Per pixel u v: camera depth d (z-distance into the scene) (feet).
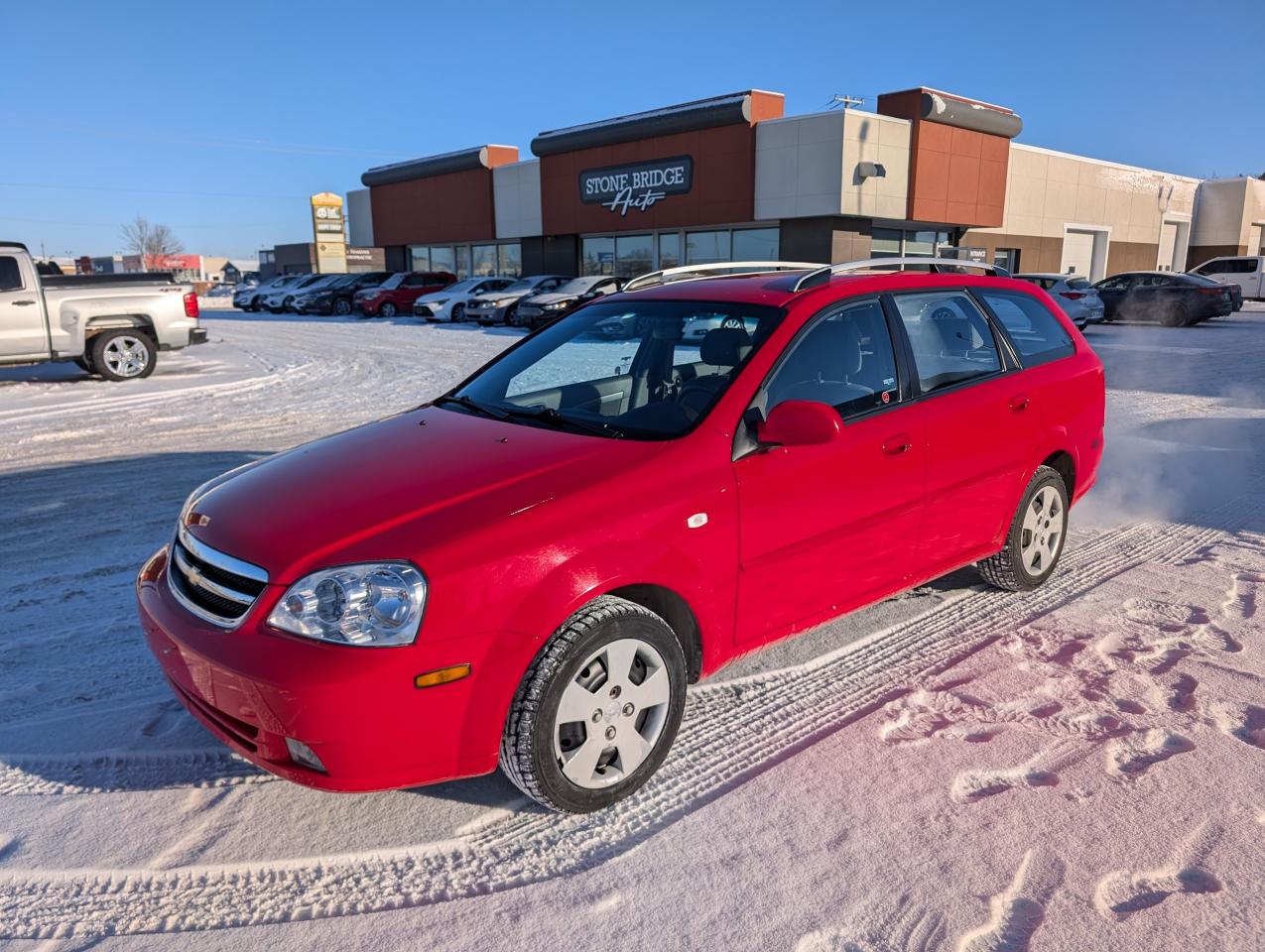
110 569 16.49
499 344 62.23
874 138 75.72
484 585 8.09
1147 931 7.38
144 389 40.88
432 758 8.19
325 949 7.37
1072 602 14.48
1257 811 8.93
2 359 40.81
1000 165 88.22
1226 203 124.57
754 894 7.90
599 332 12.79
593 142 92.22
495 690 8.27
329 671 7.68
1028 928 7.45
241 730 8.42
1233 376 42.19
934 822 8.84
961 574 15.90
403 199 121.80
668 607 9.69
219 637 8.25
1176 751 10.04
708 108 81.30
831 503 10.90
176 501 21.25
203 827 8.97
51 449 27.45
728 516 9.78
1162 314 76.43
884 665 12.30
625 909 7.77
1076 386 14.96
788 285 12.07
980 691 11.50
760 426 10.00
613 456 9.54
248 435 29.43
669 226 88.22
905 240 88.07
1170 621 13.65
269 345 64.03
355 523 8.57
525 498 8.76
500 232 107.76
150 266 306.35
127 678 12.12
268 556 8.37
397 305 99.55
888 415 11.74
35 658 12.70
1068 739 10.34
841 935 7.41
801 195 77.10
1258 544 17.24
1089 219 107.45
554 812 9.19
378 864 8.43
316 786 8.14
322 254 161.68
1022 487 14.02
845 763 9.91
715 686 11.79
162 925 7.66
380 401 36.73
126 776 9.84
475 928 7.58
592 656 8.69
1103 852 8.36
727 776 9.71
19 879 8.21
